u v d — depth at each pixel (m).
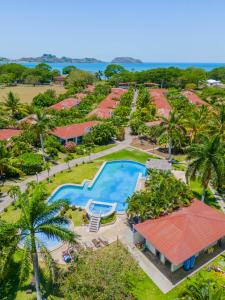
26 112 85.88
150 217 31.44
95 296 20.92
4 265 21.25
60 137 62.62
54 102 105.88
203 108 58.41
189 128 55.41
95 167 52.03
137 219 35.03
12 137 58.78
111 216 36.06
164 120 54.03
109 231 33.47
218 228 29.36
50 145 58.47
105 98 108.19
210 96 123.38
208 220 29.92
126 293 22.38
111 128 65.44
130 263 25.66
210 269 27.33
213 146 33.44
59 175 48.53
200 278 25.77
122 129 69.88
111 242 31.41
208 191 42.69
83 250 26.50
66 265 27.59
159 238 27.97
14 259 28.41
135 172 51.12
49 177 47.59
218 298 18.03
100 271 22.36
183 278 26.50
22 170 48.09
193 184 44.78
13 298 24.14
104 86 136.62
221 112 47.31
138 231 29.47
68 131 64.50
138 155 58.12
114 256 25.33
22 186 44.44
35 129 50.78
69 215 36.22
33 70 187.62
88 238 32.06
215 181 33.28
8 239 21.56
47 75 185.75
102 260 23.95
